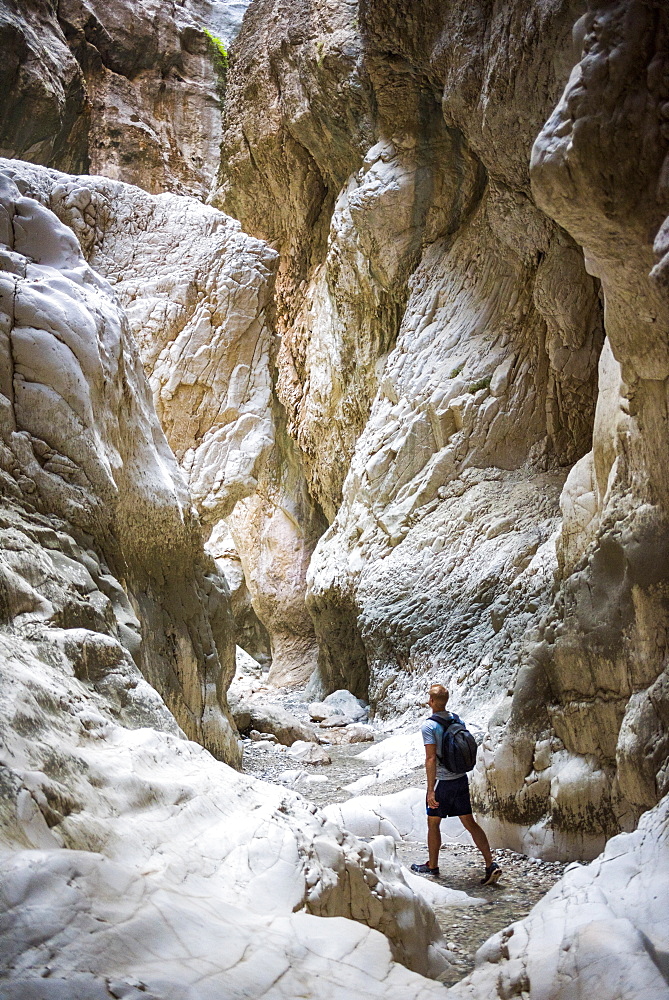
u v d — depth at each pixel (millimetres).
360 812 6500
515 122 9680
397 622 11562
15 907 2348
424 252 13805
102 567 5816
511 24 9188
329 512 16547
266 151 17266
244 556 18750
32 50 17625
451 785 5492
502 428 12031
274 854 3414
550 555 10000
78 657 4441
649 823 3949
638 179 4211
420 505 12328
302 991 2506
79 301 6391
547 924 3514
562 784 5566
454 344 12742
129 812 3303
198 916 2715
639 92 4117
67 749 3369
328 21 14852
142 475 6945
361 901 3609
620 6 4164
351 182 14969
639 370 4898
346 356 15406
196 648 7293
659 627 5027
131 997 2166
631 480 5340
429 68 12156
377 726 11172
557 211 4516
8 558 4723
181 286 10734
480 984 3383
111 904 2555
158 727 4598
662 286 3893
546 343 11844
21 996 2039
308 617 17688
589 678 5500
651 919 3291
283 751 9922
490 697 9711
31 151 18469
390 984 2738
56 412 5676
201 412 10648
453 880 5414
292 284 17875
